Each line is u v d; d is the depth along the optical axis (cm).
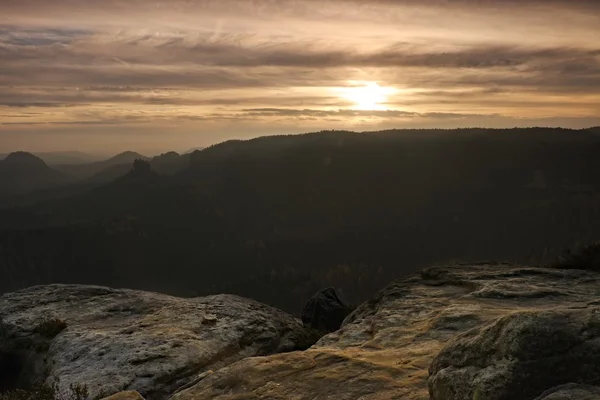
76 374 1324
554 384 454
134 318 1825
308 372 767
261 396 708
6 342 1772
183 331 1595
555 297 1234
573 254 1744
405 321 1165
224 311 1845
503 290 1301
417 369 741
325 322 2150
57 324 1762
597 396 411
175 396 765
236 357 1532
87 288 2223
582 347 476
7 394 1148
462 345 562
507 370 473
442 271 1694
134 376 1288
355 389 690
